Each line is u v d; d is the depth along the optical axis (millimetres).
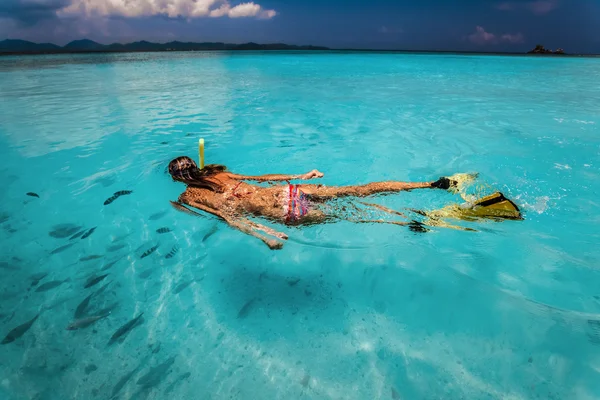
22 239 3557
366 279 2969
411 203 3754
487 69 19812
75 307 2725
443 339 2379
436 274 2967
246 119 7805
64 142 6305
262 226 3227
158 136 6590
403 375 2154
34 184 4703
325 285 2926
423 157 5273
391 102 9594
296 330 2504
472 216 3539
